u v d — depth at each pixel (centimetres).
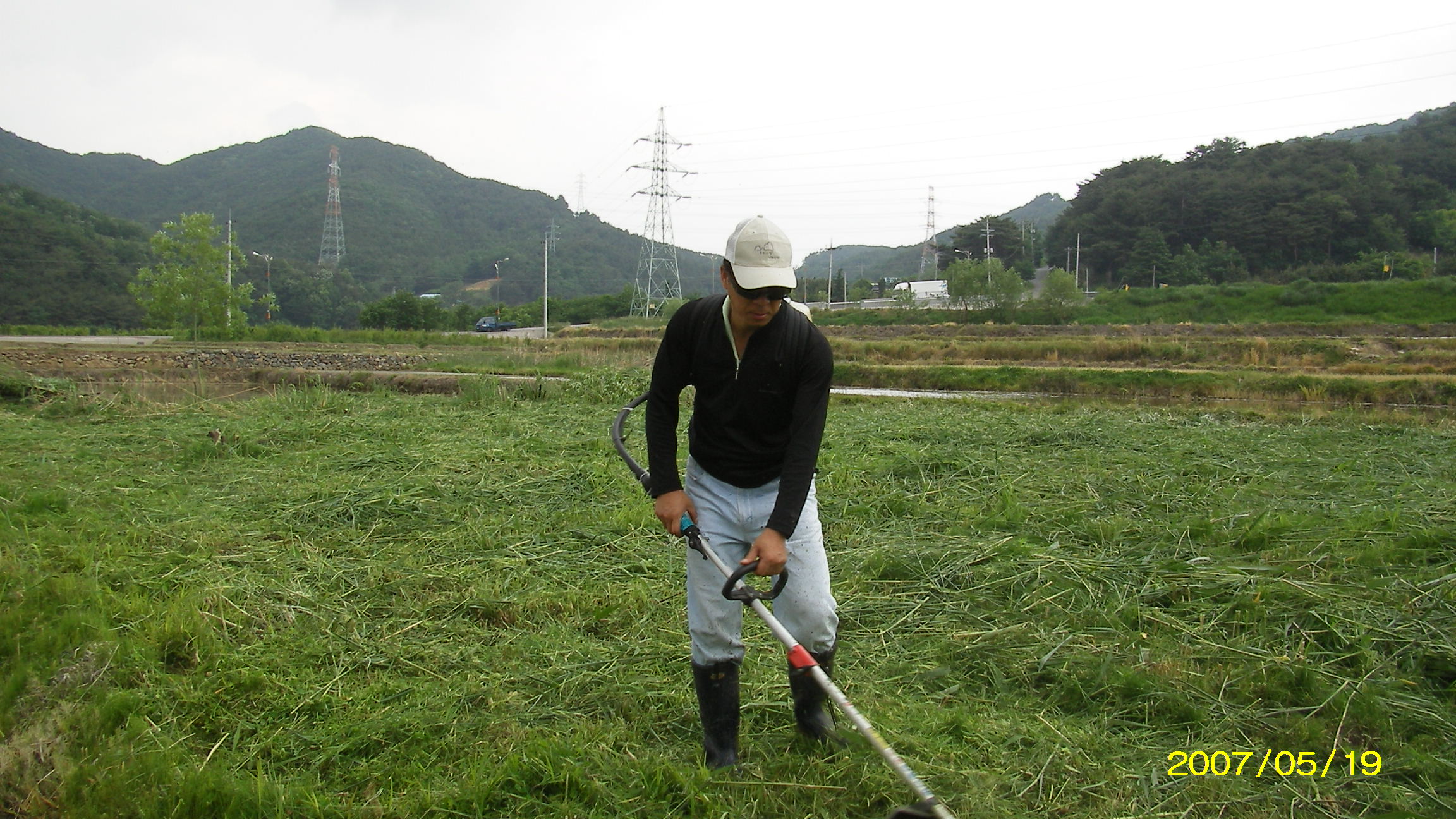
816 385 287
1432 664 380
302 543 572
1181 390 2070
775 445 300
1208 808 282
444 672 384
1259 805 284
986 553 527
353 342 4050
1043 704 356
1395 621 418
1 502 651
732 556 307
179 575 498
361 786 297
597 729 327
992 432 1012
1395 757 311
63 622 402
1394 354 2866
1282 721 337
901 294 6300
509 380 1667
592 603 460
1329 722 334
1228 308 5088
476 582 493
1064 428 1020
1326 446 964
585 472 761
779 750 319
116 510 650
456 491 704
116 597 452
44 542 557
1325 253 8731
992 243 11062
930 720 334
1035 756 309
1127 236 9531
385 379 1755
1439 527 567
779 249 265
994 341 3447
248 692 359
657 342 3547
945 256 11862
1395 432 1129
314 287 9456
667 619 438
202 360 2477
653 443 306
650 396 307
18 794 291
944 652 401
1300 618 427
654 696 355
